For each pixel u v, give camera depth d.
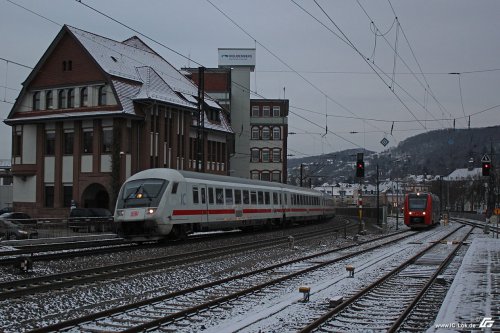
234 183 32.69
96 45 46.88
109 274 15.36
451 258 23.08
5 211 49.19
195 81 71.44
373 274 17.33
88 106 44.88
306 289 12.37
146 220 24.94
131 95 44.81
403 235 40.16
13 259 17.81
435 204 54.72
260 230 39.09
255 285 14.41
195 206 27.80
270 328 9.68
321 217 55.75
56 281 14.51
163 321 9.93
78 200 45.06
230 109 72.38
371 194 143.00
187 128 50.50
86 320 10.00
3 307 11.21
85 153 45.09
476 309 11.25
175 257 20.45
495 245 29.41
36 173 47.25
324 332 9.56
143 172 26.73
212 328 9.64
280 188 40.66
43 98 47.09
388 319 10.62
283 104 80.69
